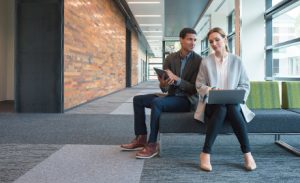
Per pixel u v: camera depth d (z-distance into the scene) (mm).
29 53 5156
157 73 2656
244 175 2059
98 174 2070
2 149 2717
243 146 2232
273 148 2793
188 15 12031
